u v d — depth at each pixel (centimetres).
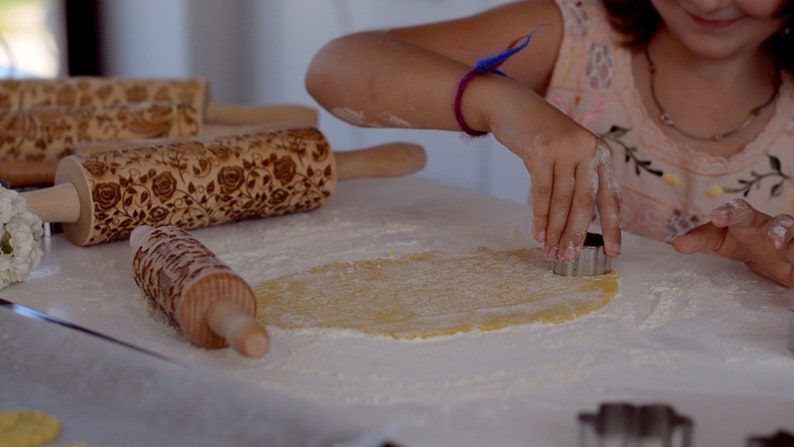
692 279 99
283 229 118
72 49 336
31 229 96
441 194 139
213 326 75
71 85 166
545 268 101
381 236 115
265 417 63
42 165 129
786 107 129
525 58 142
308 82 135
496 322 83
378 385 71
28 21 320
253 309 78
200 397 65
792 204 129
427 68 116
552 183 97
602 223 98
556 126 99
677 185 135
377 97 121
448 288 93
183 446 61
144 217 109
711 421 67
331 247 109
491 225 121
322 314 85
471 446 62
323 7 288
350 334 80
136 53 329
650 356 78
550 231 97
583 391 71
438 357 76
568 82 143
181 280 78
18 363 75
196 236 115
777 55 126
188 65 308
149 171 109
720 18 113
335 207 130
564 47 142
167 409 65
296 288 92
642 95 137
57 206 106
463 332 81
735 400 70
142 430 64
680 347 80
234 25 320
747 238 98
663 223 137
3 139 138
